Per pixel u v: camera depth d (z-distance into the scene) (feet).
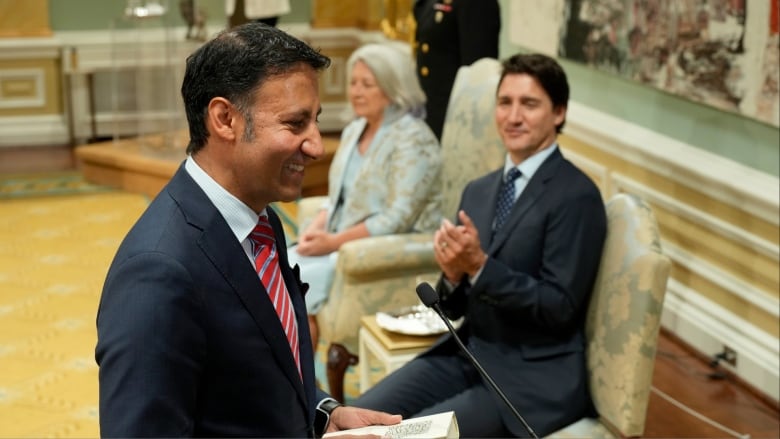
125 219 20.39
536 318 8.69
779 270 12.30
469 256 8.72
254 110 4.88
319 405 6.22
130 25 22.68
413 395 9.24
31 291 16.37
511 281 8.64
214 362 4.88
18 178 23.25
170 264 4.74
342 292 11.70
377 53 12.01
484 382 8.94
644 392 8.20
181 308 4.71
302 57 4.94
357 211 12.21
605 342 8.50
